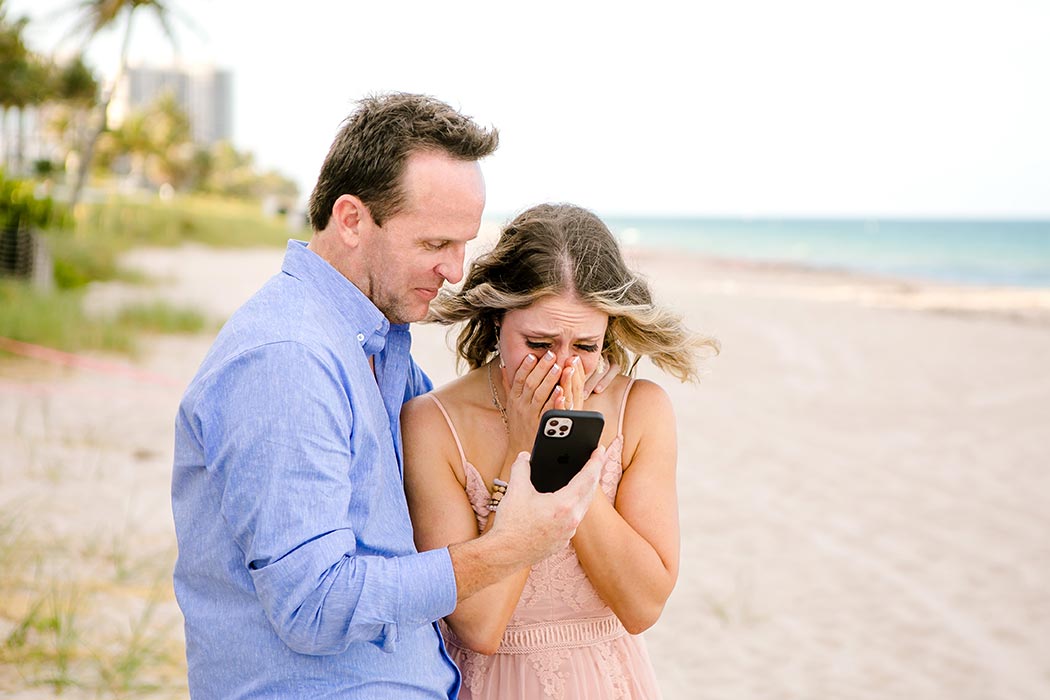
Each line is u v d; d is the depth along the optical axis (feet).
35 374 29.99
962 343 52.75
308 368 5.56
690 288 84.64
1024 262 172.86
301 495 5.37
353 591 5.34
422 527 6.85
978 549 21.35
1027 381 41.42
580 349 6.72
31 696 10.98
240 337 5.70
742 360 44.96
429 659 6.30
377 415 6.23
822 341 52.08
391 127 6.02
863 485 25.93
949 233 351.46
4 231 48.01
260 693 5.81
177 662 12.41
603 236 6.88
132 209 112.27
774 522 22.67
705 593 18.48
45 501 18.39
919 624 17.39
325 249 6.32
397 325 6.56
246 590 5.79
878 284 106.32
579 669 6.98
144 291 57.47
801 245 247.70
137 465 21.77
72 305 39.83
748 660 15.79
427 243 6.10
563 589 6.92
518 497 5.86
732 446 29.50
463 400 7.10
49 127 178.19
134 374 31.96
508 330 6.77
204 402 5.61
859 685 15.03
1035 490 25.85
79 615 13.21
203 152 278.46
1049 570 20.16
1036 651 16.46
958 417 34.30
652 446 7.19
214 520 5.85
